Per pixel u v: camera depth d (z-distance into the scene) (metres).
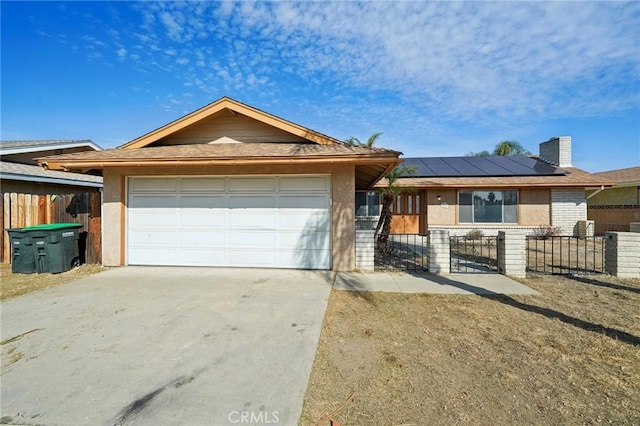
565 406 2.59
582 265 8.45
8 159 12.20
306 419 2.46
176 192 8.20
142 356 3.50
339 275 7.26
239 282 6.67
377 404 2.63
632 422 2.39
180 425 2.40
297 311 4.91
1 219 8.86
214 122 8.98
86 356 3.51
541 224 14.62
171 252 8.23
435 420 2.43
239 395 2.78
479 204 14.90
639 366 3.21
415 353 3.52
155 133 8.47
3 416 2.52
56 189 12.77
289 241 7.92
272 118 8.12
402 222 16.03
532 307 5.00
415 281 6.68
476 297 5.54
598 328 4.16
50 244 7.44
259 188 8.00
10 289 6.21
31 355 3.54
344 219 7.66
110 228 8.23
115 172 8.21
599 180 14.16
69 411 2.58
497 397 2.71
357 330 4.16
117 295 5.79
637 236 6.87
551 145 17.44
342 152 7.02
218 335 4.04
